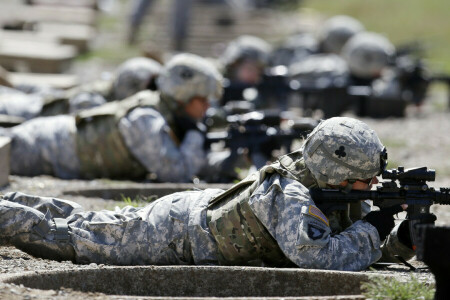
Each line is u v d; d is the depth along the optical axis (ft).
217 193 73.46
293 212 66.95
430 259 50.75
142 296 60.70
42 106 151.74
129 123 123.54
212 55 376.48
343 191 68.33
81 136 126.21
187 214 71.82
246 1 452.35
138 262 72.08
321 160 67.77
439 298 51.08
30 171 128.06
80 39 355.77
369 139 67.87
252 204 68.28
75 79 218.59
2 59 264.11
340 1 478.18
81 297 55.52
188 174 124.26
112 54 357.41
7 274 59.67
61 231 72.13
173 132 125.18
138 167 126.21
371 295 55.77
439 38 414.62
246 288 63.52
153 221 72.38
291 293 62.95
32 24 354.74
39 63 265.95
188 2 383.86
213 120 136.26
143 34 388.98
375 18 452.35
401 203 68.85
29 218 72.64
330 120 69.05
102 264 69.77
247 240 69.15
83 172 127.03
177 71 123.75
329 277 62.39
